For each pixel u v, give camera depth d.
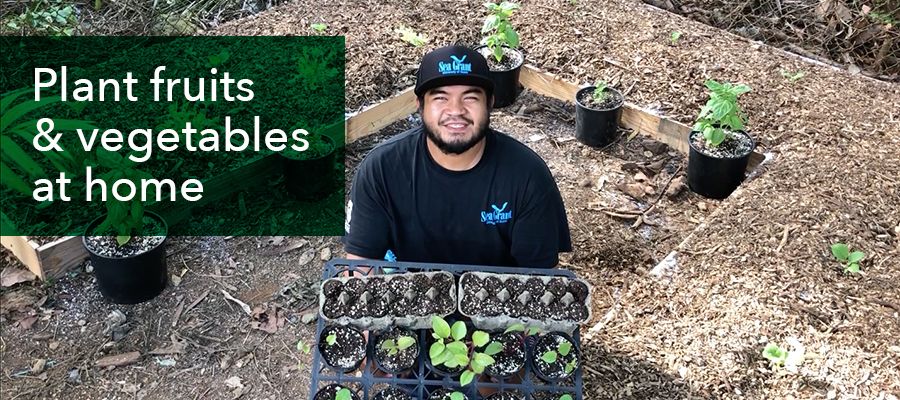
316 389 1.21
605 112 2.27
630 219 2.10
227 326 1.76
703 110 2.06
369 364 1.24
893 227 1.86
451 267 1.33
